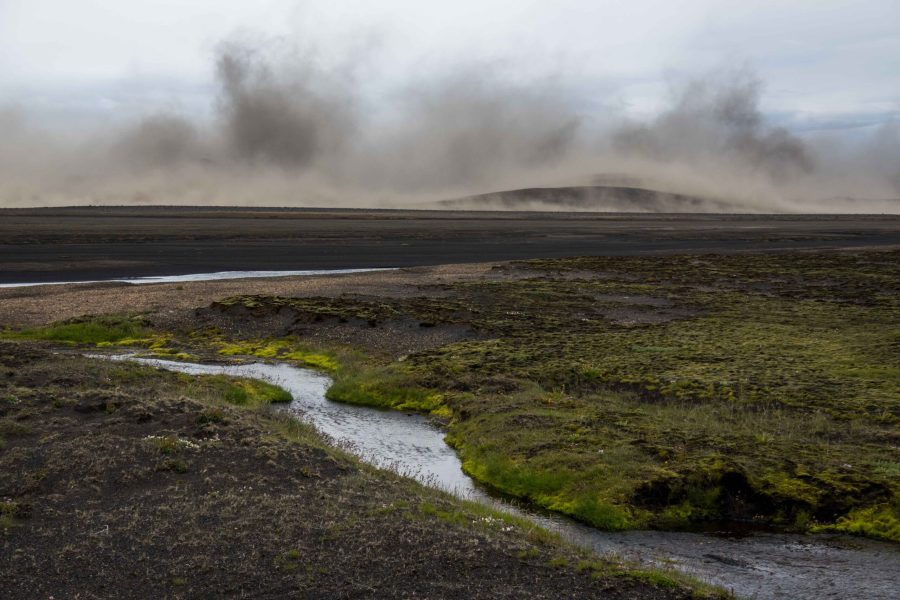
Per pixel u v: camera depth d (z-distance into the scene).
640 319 47.75
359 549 14.04
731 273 74.69
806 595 13.93
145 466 17.61
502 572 13.50
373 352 37.75
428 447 24.09
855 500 18.19
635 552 16.02
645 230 179.62
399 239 132.50
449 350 36.81
